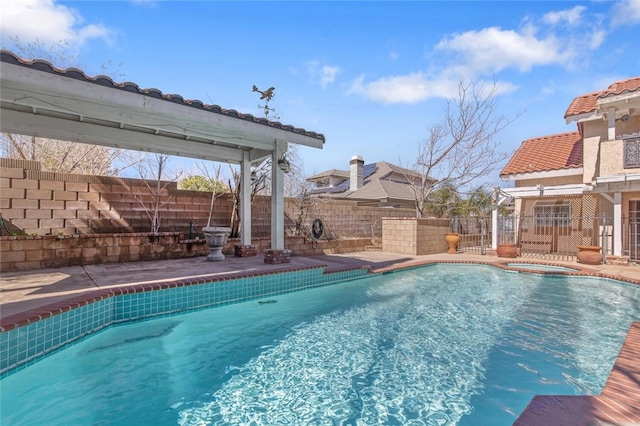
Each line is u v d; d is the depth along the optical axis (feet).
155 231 31.65
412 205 82.79
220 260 28.99
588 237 43.19
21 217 25.43
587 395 10.74
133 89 17.58
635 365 12.05
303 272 25.79
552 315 20.54
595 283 29.30
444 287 27.91
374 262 35.86
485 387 12.14
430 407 10.94
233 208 37.35
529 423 8.50
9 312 13.06
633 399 9.73
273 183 28.86
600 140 41.01
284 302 22.67
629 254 37.42
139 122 21.97
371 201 78.38
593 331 17.72
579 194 42.22
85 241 25.71
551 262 37.17
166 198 33.06
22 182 25.48
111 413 10.48
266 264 27.48
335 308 21.72
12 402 10.89
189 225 34.42
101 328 16.07
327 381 12.67
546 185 47.67
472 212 65.26
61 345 13.65
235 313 20.12
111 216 29.73
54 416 10.21
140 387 12.00
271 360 14.40
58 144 42.09
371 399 11.46
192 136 27.20
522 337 16.94
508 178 49.80
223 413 10.63
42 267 23.80
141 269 24.08
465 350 15.38
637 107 36.27
